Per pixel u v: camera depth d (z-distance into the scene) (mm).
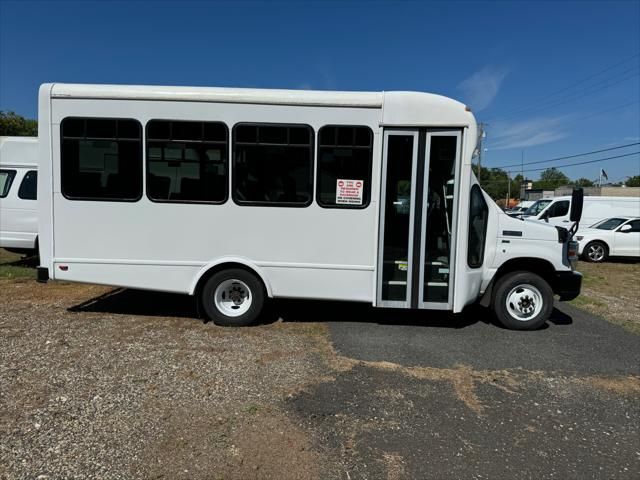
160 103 5434
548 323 6480
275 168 5504
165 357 4660
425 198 5496
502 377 4492
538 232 5914
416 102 5387
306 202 5520
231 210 5547
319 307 6801
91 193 5570
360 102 5391
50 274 5668
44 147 5516
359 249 5559
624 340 5758
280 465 2939
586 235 14180
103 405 3621
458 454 3145
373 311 6676
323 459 3027
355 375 4406
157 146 5488
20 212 8867
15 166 8922
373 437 3324
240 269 5695
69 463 2877
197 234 5590
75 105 5449
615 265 13477
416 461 3045
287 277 5629
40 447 3033
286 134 5445
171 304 6707
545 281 5965
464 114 5402
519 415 3732
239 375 4293
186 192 5551
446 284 5656
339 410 3705
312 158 5461
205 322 5902
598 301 8125
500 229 5883
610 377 4566
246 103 5414
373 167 5449
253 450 3092
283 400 3834
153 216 5574
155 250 5629
